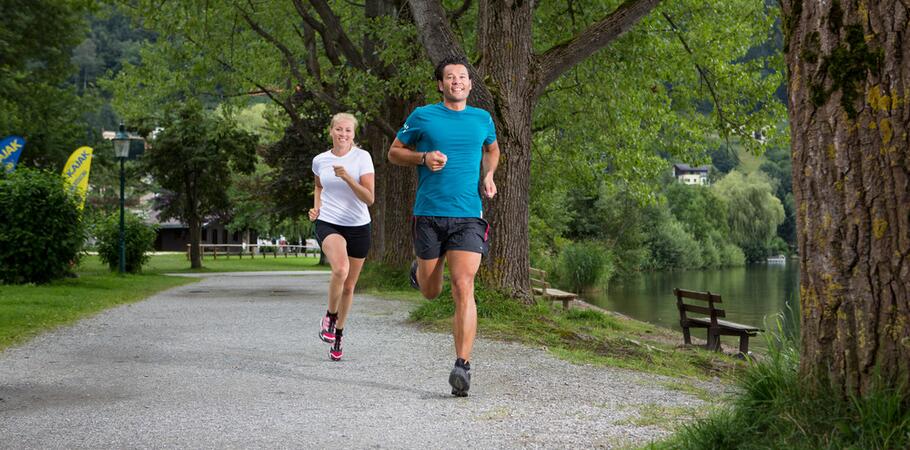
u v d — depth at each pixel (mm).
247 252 69500
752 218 71375
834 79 3555
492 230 11180
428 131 5695
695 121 20672
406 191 21641
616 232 53594
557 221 44031
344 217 7383
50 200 18375
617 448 4113
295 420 4809
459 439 4352
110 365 7047
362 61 19797
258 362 7262
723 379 7375
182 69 23188
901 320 3361
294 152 43781
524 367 7129
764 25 19000
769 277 53156
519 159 11305
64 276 19422
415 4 11508
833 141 3561
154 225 31453
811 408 3514
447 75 5691
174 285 23188
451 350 8172
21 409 5141
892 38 3424
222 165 42125
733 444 3613
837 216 3543
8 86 30656
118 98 25641
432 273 5918
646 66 19438
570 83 20562
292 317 11898
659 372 7402
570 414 5023
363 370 6840
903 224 3377
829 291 3561
